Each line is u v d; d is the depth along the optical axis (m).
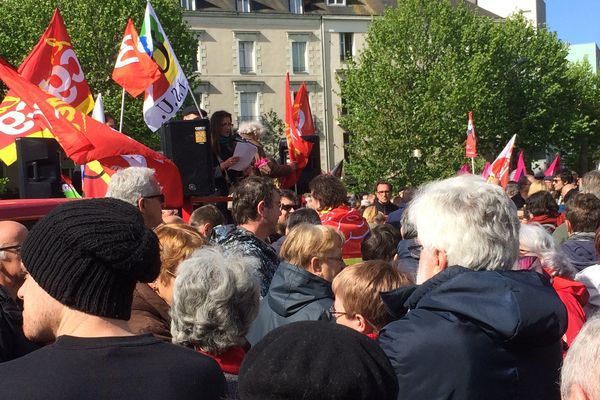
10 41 32.28
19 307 3.39
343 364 1.57
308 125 9.77
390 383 1.63
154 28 7.54
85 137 5.93
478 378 2.41
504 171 10.33
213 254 3.16
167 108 7.57
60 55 7.13
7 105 6.91
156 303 3.43
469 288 2.48
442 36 40.97
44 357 1.88
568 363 1.95
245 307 3.04
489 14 59.91
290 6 50.53
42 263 1.93
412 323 2.52
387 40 41.97
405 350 2.46
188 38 36.59
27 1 32.91
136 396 1.86
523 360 2.48
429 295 2.55
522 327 2.39
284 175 8.28
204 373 1.98
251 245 4.59
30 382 1.83
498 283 2.48
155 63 7.44
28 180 6.43
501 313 2.41
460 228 2.62
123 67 7.48
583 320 4.02
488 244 2.60
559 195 13.28
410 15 41.62
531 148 46.00
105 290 1.94
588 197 5.25
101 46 33.19
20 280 3.64
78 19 32.84
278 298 3.85
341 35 51.19
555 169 19.36
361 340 1.64
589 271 4.60
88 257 1.93
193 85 37.16
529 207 7.30
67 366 1.86
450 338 2.44
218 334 2.95
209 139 6.74
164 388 1.89
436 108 39.78
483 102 40.47
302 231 4.03
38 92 6.02
